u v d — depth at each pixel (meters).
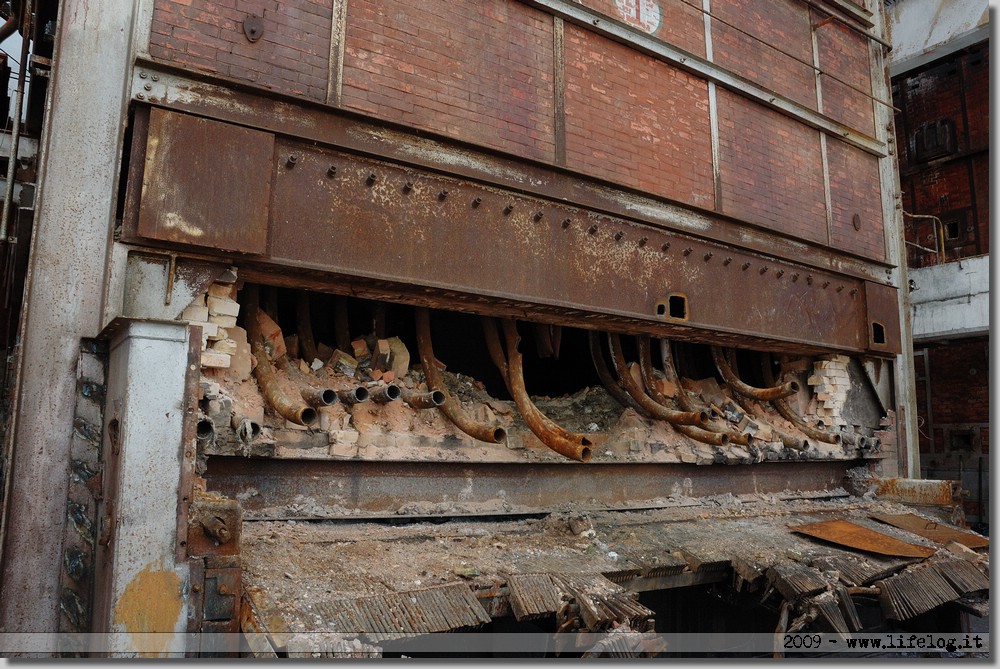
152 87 3.94
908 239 16.47
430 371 5.58
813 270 7.95
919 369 17.45
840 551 5.84
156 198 3.82
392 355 5.53
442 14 5.18
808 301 7.80
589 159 5.90
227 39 4.20
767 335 7.20
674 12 6.88
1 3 7.21
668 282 6.35
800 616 4.89
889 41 9.68
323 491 4.65
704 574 5.21
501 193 5.29
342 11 4.66
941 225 14.00
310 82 4.46
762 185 7.46
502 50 5.48
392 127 4.75
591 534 5.16
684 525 5.92
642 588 4.83
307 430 4.59
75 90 3.95
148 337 3.28
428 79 5.02
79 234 3.87
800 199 7.90
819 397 8.46
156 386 3.26
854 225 8.58
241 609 3.26
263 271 4.35
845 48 9.07
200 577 3.18
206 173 3.98
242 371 4.55
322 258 4.38
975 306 12.16
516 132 5.45
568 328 8.14
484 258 5.11
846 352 8.35
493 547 4.66
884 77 9.59
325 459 4.58
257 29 4.29
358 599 3.46
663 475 6.65
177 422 3.28
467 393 6.10
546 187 5.55
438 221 4.92
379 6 4.86
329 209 4.45
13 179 4.83
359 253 4.53
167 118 3.91
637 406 7.00
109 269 3.77
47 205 3.81
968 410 16.28
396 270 4.67
